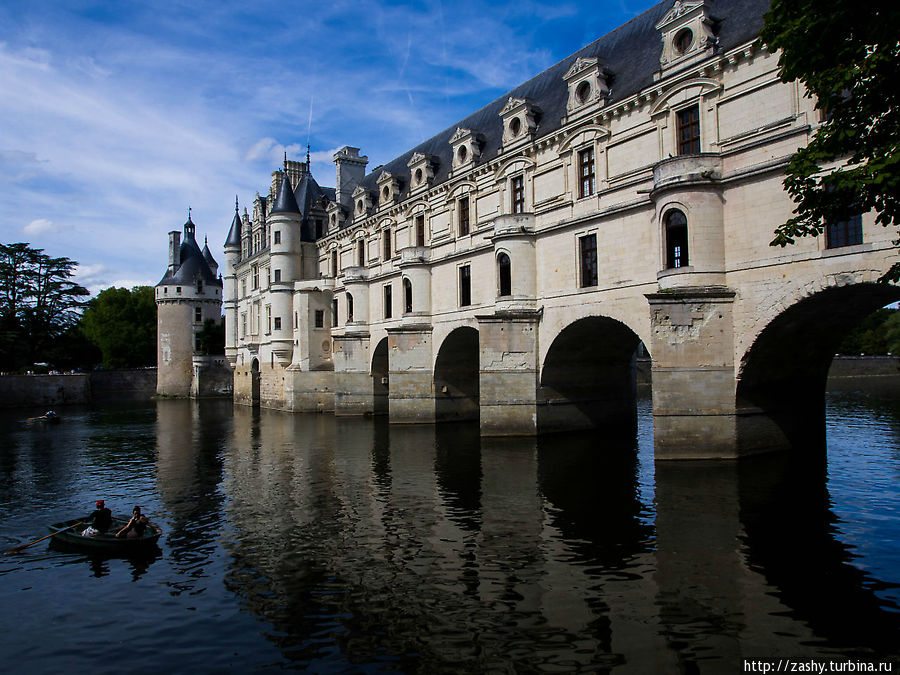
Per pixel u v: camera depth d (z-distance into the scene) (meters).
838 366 90.25
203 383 88.25
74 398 78.81
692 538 15.57
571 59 36.22
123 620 12.13
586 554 14.80
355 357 51.59
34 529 19.00
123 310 106.00
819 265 20.17
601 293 29.12
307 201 65.00
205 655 10.64
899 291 20.03
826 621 11.09
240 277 77.38
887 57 8.95
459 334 40.88
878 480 21.12
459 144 39.75
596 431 35.22
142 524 16.88
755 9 23.45
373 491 22.34
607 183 28.89
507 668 9.87
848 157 19.45
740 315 22.70
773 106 21.81
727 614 11.46
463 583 13.37
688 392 23.22
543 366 32.91
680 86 25.06
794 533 15.75
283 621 11.89
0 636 11.54
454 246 40.16
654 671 9.65
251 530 18.00
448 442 33.44
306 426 45.53
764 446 24.23
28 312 84.44
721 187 23.28
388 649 10.62
